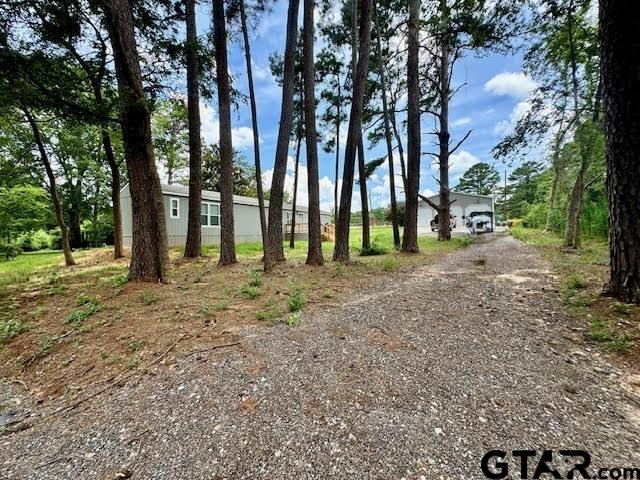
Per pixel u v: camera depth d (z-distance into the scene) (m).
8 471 1.95
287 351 3.14
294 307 4.39
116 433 2.20
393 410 2.16
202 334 3.64
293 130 13.94
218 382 2.67
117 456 1.97
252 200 19.73
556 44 8.33
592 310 3.59
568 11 6.18
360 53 7.99
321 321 3.95
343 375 2.66
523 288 5.04
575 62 8.43
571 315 3.59
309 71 7.88
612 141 3.73
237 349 3.23
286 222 22.80
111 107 6.13
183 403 2.44
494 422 1.98
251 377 2.71
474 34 6.57
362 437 1.92
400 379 2.55
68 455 2.04
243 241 18.64
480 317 3.85
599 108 7.86
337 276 6.68
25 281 7.73
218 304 4.67
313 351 3.13
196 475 1.73
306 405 2.28
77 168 15.52
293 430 2.03
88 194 19.56
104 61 7.18
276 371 2.78
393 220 12.71
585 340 3.01
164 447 2.00
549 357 2.76
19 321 4.53
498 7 5.96
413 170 10.75
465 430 1.92
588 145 8.55
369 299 4.92
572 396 2.19
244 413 2.25
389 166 12.53
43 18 5.29
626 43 3.51
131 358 3.25
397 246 12.30
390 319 3.95
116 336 3.76
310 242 8.18
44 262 12.04
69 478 1.84
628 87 3.53
